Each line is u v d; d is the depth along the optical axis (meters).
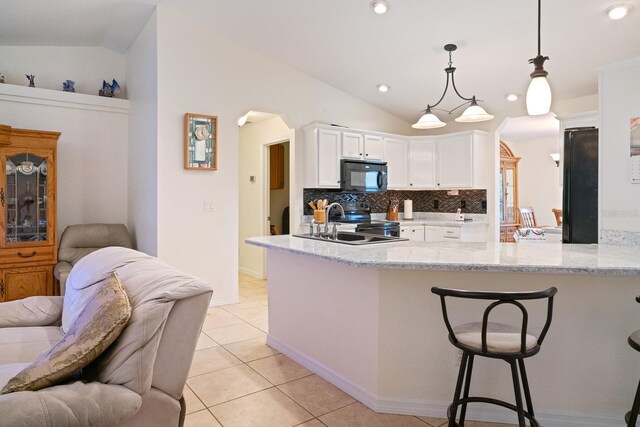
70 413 1.21
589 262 1.95
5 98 4.23
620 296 2.04
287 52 4.62
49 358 1.43
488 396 2.18
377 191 5.50
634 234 2.57
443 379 2.22
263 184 5.96
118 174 4.98
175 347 1.58
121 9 3.96
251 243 3.08
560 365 2.11
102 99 4.79
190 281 1.64
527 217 8.37
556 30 3.59
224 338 3.45
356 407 2.32
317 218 3.37
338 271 2.56
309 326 2.84
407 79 4.96
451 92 5.14
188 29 4.18
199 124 4.25
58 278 3.78
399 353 2.26
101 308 1.52
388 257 2.16
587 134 3.28
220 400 2.38
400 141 5.93
